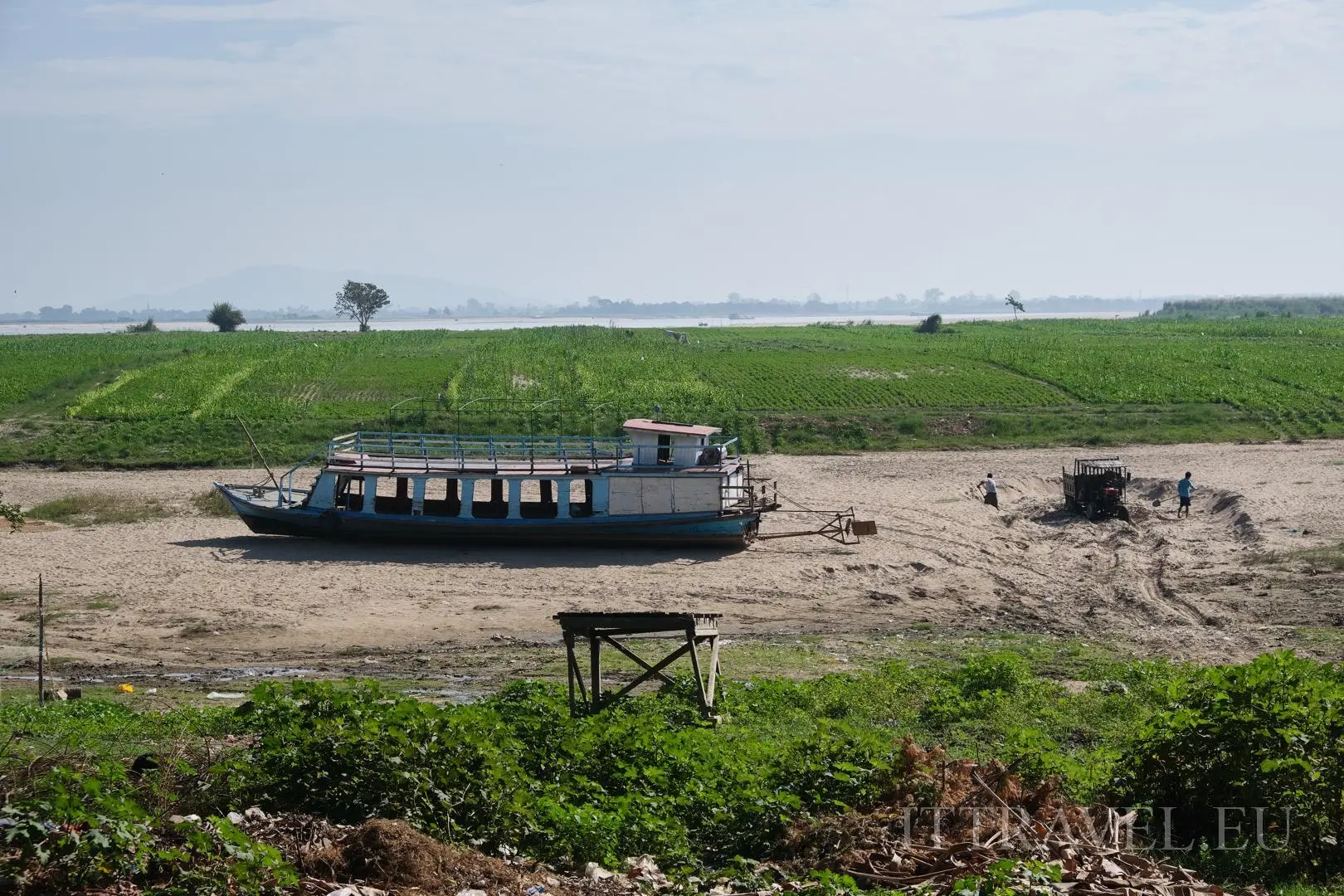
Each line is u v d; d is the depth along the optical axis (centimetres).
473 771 1461
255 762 1494
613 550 4128
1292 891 1321
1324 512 4341
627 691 2019
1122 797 1570
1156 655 2719
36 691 2405
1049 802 1484
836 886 1223
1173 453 6081
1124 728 1997
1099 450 6259
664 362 9750
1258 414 6831
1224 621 3039
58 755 1573
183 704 2222
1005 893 1151
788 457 6197
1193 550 3953
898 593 3522
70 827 1191
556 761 1630
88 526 4512
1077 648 2823
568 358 10381
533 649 2927
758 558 4003
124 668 2744
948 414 6950
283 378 8606
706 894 1254
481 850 1361
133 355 11062
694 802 1521
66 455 5972
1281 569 3550
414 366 9806
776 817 1476
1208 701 1576
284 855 1241
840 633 3094
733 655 2809
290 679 2617
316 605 3369
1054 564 3881
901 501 5003
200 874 1141
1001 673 2339
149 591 3509
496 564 3906
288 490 4488
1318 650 2650
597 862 1358
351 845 1244
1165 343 11750
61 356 10956
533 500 4641
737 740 1839
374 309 18512
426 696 2398
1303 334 13262
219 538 4288
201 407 6994
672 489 4097
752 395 7669
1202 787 1504
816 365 9450
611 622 1984
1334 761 1449
